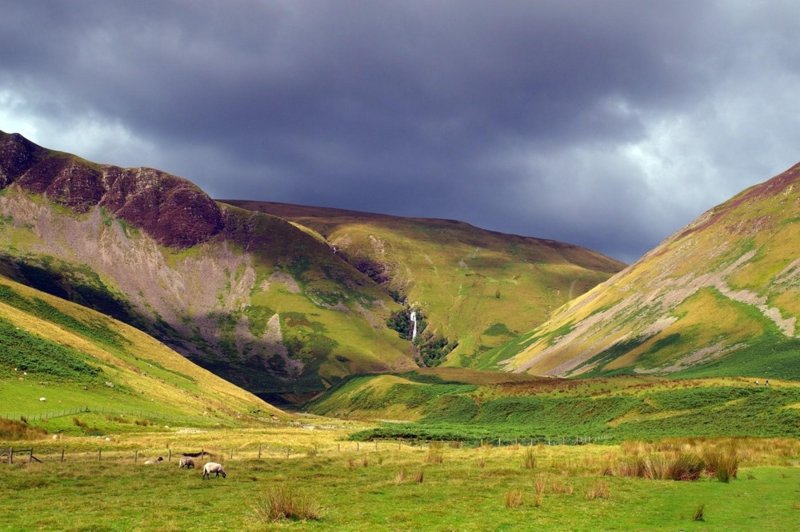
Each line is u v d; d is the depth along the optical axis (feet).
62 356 354.74
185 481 140.05
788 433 255.50
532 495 117.19
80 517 96.68
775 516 97.71
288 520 93.97
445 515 98.84
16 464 165.07
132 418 299.17
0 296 467.11
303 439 298.76
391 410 640.99
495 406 504.02
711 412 318.45
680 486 126.82
